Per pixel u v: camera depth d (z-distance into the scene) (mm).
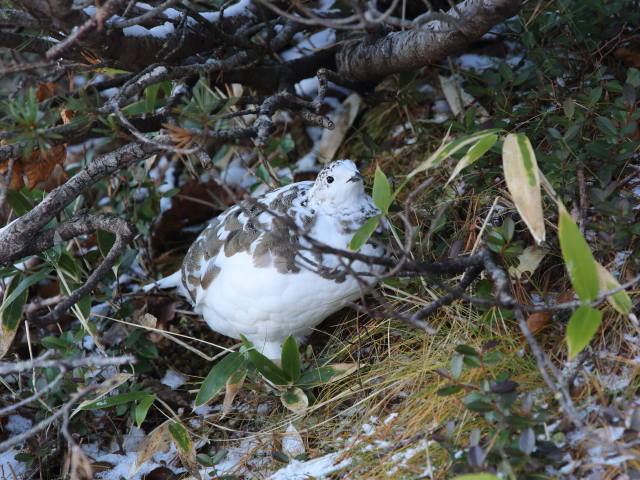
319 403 5473
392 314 4164
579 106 5945
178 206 7824
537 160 5562
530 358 4840
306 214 5344
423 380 5098
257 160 7934
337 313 6195
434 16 4355
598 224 5031
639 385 4395
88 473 3848
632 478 3838
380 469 4551
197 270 5824
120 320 6348
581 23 6215
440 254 5855
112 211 7352
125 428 5988
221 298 5445
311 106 5891
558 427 4215
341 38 7270
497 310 5180
